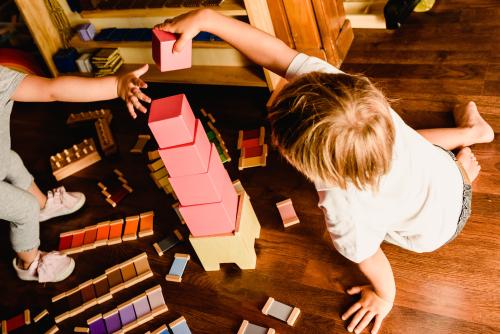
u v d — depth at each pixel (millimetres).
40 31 2357
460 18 2041
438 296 1304
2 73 1261
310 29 1857
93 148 2051
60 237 1779
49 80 1244
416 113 1747
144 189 1877
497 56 1825
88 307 1559
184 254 1603
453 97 1751
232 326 1402
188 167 1192
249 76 2078
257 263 1520
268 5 1838
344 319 1319
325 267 1448
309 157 892
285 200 1637
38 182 2037
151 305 1496
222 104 2121
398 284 1354
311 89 880
